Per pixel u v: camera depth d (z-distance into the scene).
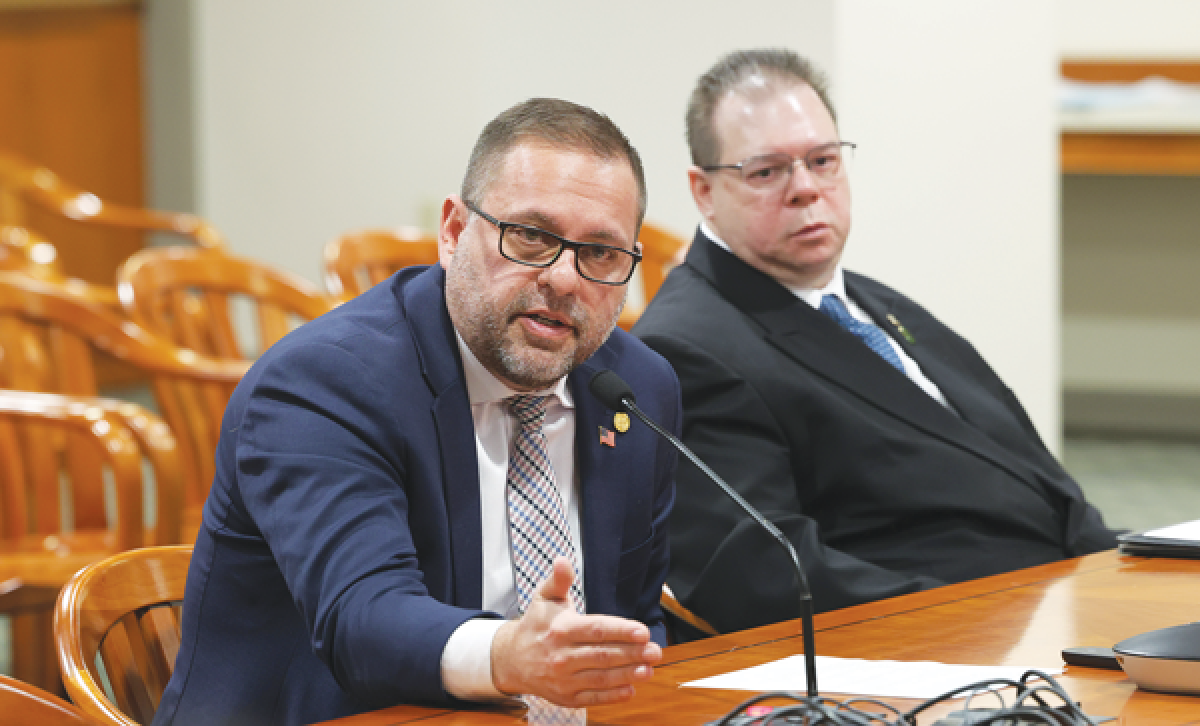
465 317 3.26
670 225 12.16
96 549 6.01
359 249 7.97
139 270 7.27
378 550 2.88
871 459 4.84
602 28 12.23
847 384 4.94
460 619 2.64
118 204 17.14
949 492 4.86
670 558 4.66
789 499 4.71
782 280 5.24
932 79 9.05
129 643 3.19
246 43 17.34
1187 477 12.58
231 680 3.20
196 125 17.20
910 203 9.07
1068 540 5.00
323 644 2.81
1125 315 14.71
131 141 17.16
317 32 17.39
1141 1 15.21
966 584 3.62
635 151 3.33
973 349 5.64
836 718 2.24
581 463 3.51
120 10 17.00
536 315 3.21
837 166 5.22
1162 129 13.62
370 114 17.39
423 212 17.27
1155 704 2.49
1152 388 14.75
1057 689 2.36
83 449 6.37
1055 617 3.21
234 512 3.25
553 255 3.18
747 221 5.15
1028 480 5.04
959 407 5.30
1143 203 14.48
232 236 17.47
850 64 8.98
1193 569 3.72
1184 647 2.53
